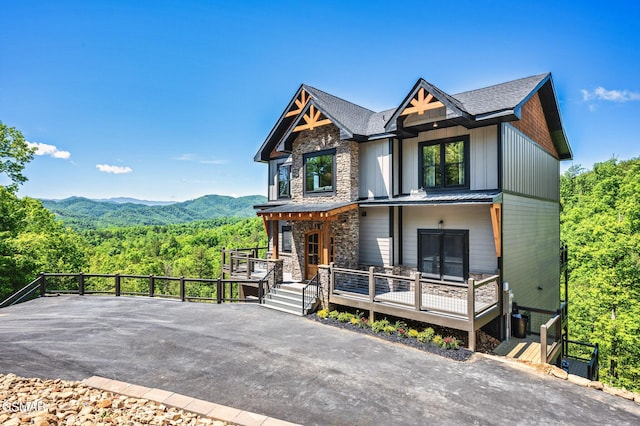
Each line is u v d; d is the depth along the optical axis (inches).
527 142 522.3
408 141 515.2
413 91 448.1
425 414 225.6
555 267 674.2
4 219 884.0
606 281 931.3
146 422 193.3
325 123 549.3
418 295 395.5
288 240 706.2
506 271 436.1
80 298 573.6
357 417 218.8
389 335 390.6
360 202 528.4
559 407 239.3
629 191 1098.1
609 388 268.1
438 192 482.9
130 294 606.2
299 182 619.2
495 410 233.1
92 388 237.8
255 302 562.9
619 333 820.6
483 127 443.5
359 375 283.9
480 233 442.6
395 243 519.5
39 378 251.9
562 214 1759.4
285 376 277.6
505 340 430.6
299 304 492.7
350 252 534.9
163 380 263.9
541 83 472.7
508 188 445.1
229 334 384.8
